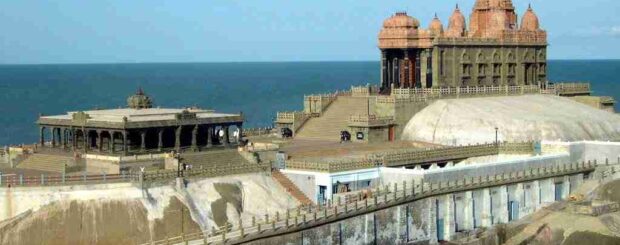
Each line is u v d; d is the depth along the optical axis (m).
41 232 124.25
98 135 145.38
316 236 126.38
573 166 171.88
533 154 176.75
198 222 130.12
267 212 137.88
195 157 146.50
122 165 136.50
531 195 163.38
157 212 127.75
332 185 145.25
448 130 182.62
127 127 140.50
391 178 151.25
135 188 127.94
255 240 118.06
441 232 147.62
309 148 168.88
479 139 180.62
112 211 126.06
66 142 153.00
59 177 130.50
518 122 185.75
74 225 124.94
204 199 133.75
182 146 151.12
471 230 151.25
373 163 152.88
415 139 184.62
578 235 142.25
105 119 146.50
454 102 194.00
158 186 130.25
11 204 128.12
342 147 171.25
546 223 147.25
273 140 182.88
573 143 176.25
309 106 197.12
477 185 152.75
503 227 149.75
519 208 160.88
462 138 181.38
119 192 127.44
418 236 143.38
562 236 143.88
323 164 145.75
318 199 145.75
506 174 159.00
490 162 164.38
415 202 142.50
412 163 161.75
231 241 115.31
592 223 144.00
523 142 178.25
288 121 190.12
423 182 146.88
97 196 127.12
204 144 153.88
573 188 170.88
